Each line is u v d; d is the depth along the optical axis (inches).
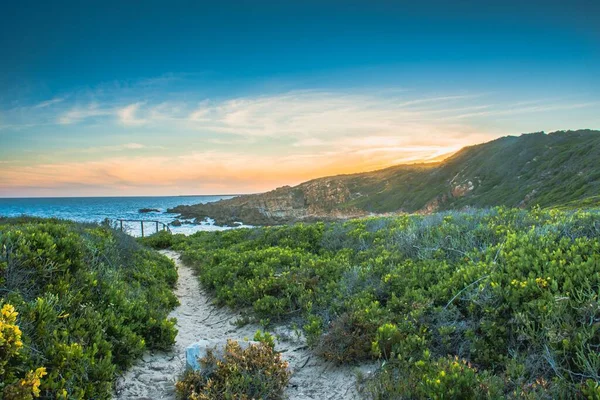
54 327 193.3
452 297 247.3
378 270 330.6
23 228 293.4
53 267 247.1
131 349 228.7
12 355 149.0
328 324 258.1
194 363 204.1
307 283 343.6
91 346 202.2
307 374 219.6
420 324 227.1
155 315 284.0
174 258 725.3
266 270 393.1
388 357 215.0
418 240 387.2
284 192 5816.9
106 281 283.6
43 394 160.2
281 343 267.3
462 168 4116.6
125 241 506.3
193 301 412.8
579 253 252.7
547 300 202.2
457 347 207.0
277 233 595.5
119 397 193.9
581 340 170.2
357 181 5625.0
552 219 375.9
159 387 206.8
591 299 186.7
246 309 339.6
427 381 164.9
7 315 150.8
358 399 187.2
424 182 4394.7
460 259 313.9
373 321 235.0
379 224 530.9
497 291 222.5
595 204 1374.3
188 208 4188.0
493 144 4298.7
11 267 224.4
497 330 202.7
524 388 158.1
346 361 221.3
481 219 427.8
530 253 273.7
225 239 778.8
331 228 574.2
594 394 143.1
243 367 197.0
